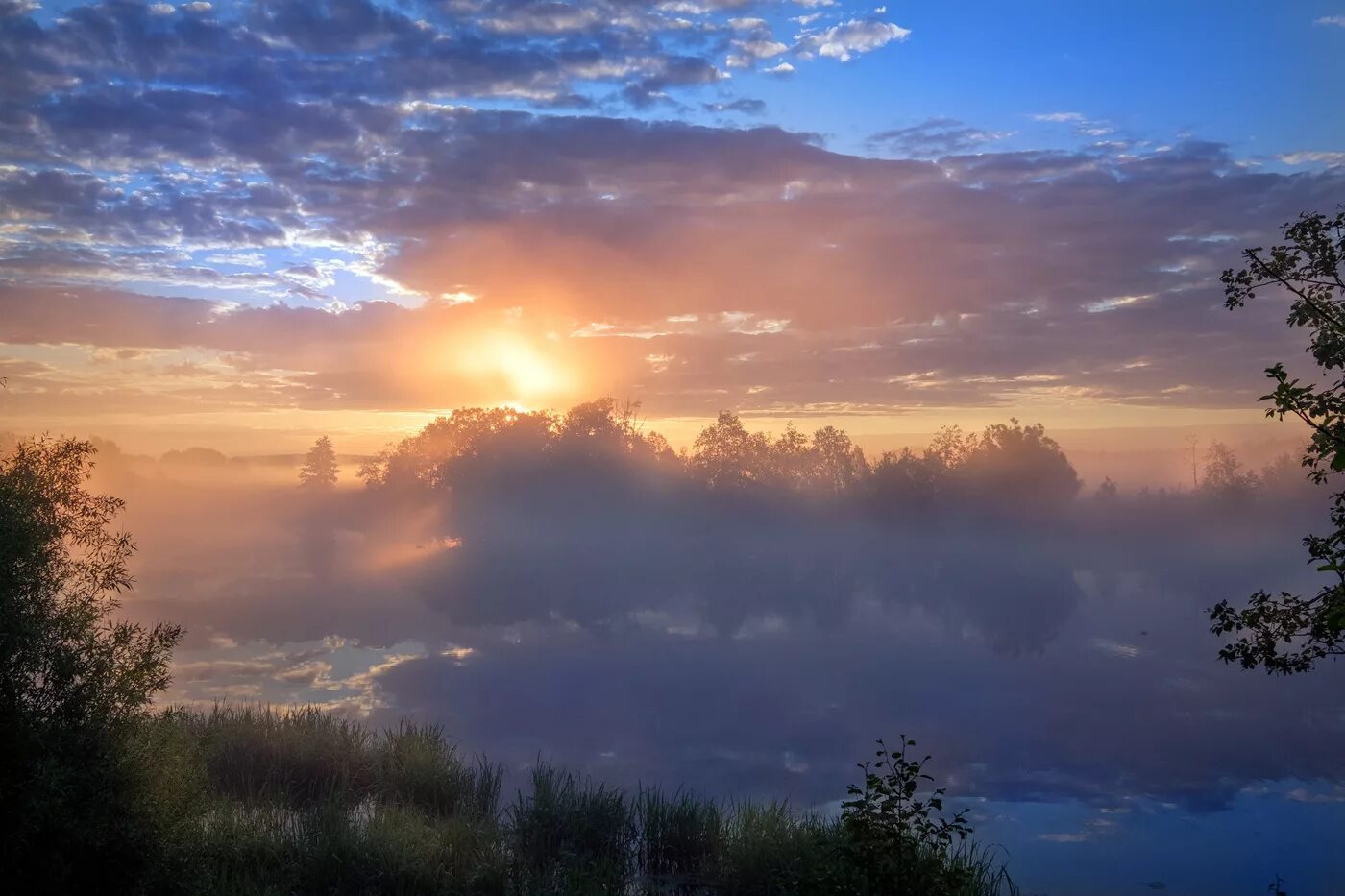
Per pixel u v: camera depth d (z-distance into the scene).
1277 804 20.70
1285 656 9.76
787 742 25.58
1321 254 9.21
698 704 30.72
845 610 58.16
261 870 12.23
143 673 10.13
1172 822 19.22
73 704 9.59
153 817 9.92
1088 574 82.62
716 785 21.22
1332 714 29.98
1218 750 25.56
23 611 9.34
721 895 13.43
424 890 12.56
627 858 14.85
